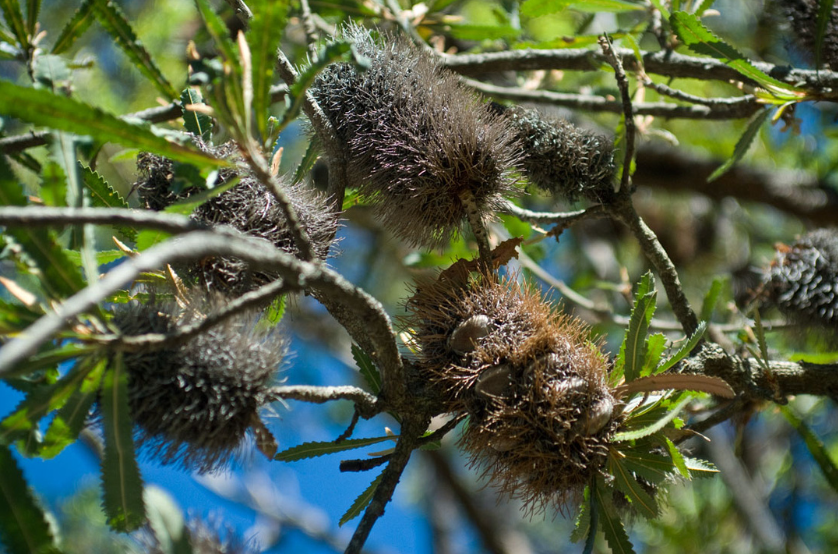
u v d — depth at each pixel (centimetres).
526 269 143
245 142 112
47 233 111
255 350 114
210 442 113
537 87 148
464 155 121
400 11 144
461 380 118
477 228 121
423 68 123
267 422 115
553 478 117
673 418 119
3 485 110
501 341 117
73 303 103
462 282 120
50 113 110
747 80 133
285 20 111
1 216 106
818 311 132
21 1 135
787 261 133
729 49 128
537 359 117
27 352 103
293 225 113
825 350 135
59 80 119
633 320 120
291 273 110
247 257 108
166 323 113
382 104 121
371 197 124
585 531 117
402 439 119
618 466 118
